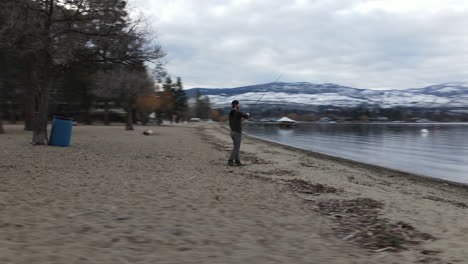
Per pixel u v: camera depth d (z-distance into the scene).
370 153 27.75
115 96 41.28
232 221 5.58
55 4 15.31
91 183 8.09
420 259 4.20
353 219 6.09
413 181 13.60
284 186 9.22
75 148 16.64
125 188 7.70
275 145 31.44
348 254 4.33
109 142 21.92
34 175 8.75
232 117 13.09
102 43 16.22
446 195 10.84
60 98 58.97
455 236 5.16
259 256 4.11
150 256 3.91
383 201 7.72
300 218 6.01
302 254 4.26
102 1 15.39
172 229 4.97
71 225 4.88
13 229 4.52
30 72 26.14
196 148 21.00
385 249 4.55
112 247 4.13
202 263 3.79
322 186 9.58
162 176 9.67
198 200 6.92
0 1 14.79
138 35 16.86
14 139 20.95
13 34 14.88
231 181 9.50
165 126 69.50
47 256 3.70
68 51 15.08
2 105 57.31
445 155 26.61
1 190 6.82
